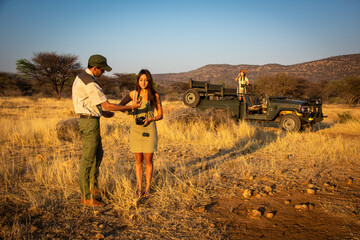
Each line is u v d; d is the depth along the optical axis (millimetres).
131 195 3484
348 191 3871
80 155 5789
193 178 4328
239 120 10648
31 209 3004
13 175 4164
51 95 48719
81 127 3148
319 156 5930
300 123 9555
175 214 3068
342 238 2584
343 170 4898
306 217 3047
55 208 3109
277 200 3529
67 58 35500
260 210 3207
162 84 130875
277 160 5582
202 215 3059
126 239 2514
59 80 36531
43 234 2551
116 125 9180
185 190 3713
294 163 5355
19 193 3510
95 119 3199
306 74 168625
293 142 7344
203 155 6035
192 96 11086
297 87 35875
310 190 3760
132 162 5262
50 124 9164
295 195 3713
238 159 5582
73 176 4129
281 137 8273
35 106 21766
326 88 46594
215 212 3146
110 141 7371
